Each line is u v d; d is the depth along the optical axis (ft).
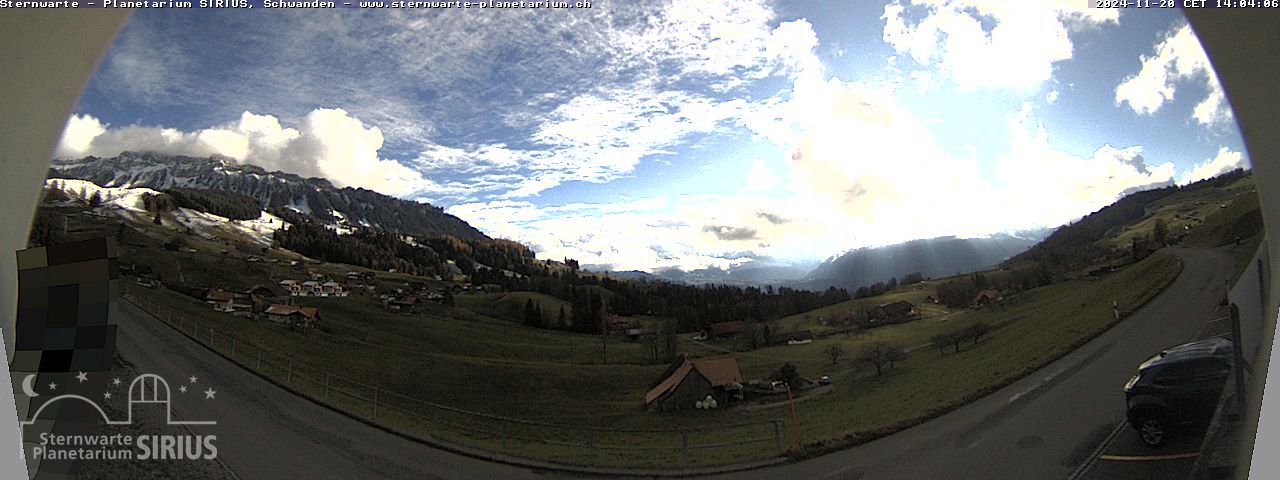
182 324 48.60
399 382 45.65
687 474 35.17
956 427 35.27
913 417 36.96
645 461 36.50
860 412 38.19
